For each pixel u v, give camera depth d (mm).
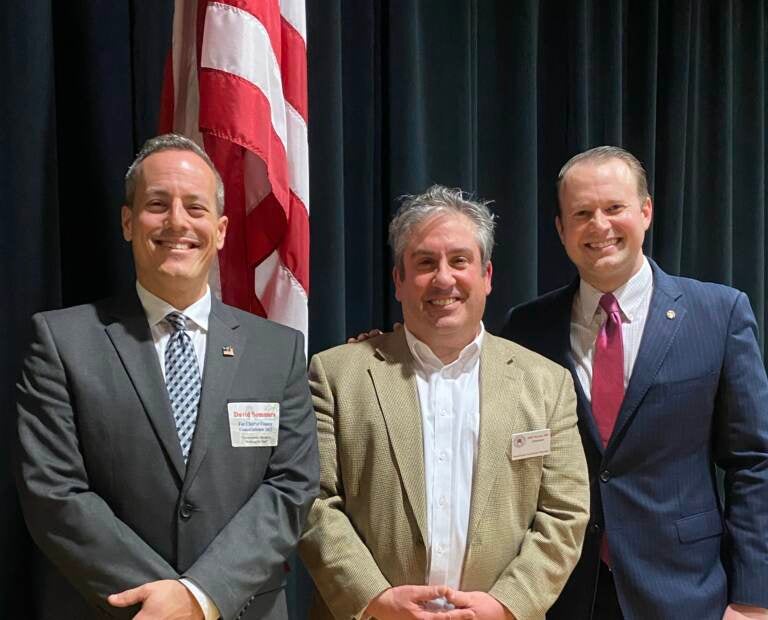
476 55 2719
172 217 1391
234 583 1261
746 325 1793
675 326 1771
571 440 1625
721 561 1780
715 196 3338
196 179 1430
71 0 1969
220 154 1864
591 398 1798
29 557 1722
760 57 3479
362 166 2459
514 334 1992
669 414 1732
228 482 1358
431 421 1582
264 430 1408
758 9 3471
